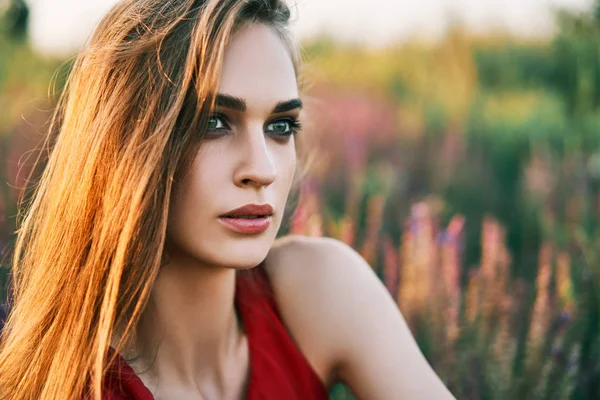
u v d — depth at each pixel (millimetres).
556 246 3234
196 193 1522
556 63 5832
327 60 5938
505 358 2422
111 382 1636
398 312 1881
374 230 3135
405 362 1768
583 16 5668
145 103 1564
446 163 4566
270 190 1548
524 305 2668
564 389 2363
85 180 1625
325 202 3715
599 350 2467
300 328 1854
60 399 1618
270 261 1932
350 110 5242
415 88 5895
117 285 1558
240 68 1514
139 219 1538
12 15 5098
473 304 2564
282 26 1607
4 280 2299
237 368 1779
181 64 1538
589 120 5020
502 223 3951
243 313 1821
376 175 4289
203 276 1649
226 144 1521
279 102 1547
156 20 1594
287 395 1771
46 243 1694
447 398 1721
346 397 2363
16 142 3566
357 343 1806
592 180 4176
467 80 5941
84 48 1743
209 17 1500
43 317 1680
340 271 1881
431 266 2633
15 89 4453
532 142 4824
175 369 1708
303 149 2236
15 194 2807
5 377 1724
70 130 1689
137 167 1533
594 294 2545
